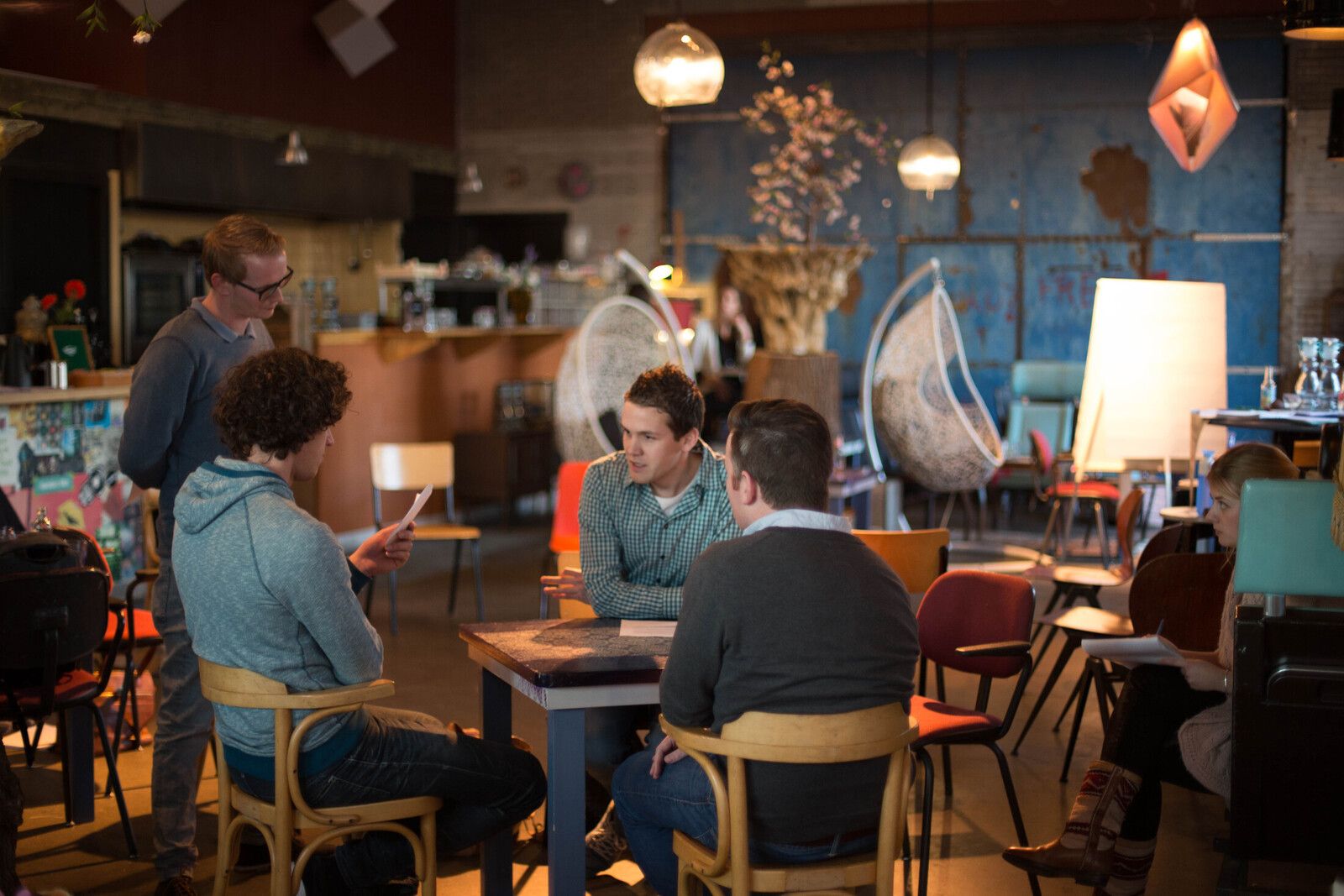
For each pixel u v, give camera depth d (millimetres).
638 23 12875
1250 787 2820
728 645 2502
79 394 7105
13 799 2332
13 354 7160
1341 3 4457
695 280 12805
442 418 10258
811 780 2523
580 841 2904
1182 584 3938
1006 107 11789
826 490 2635
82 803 4195
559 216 13234
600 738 3762
